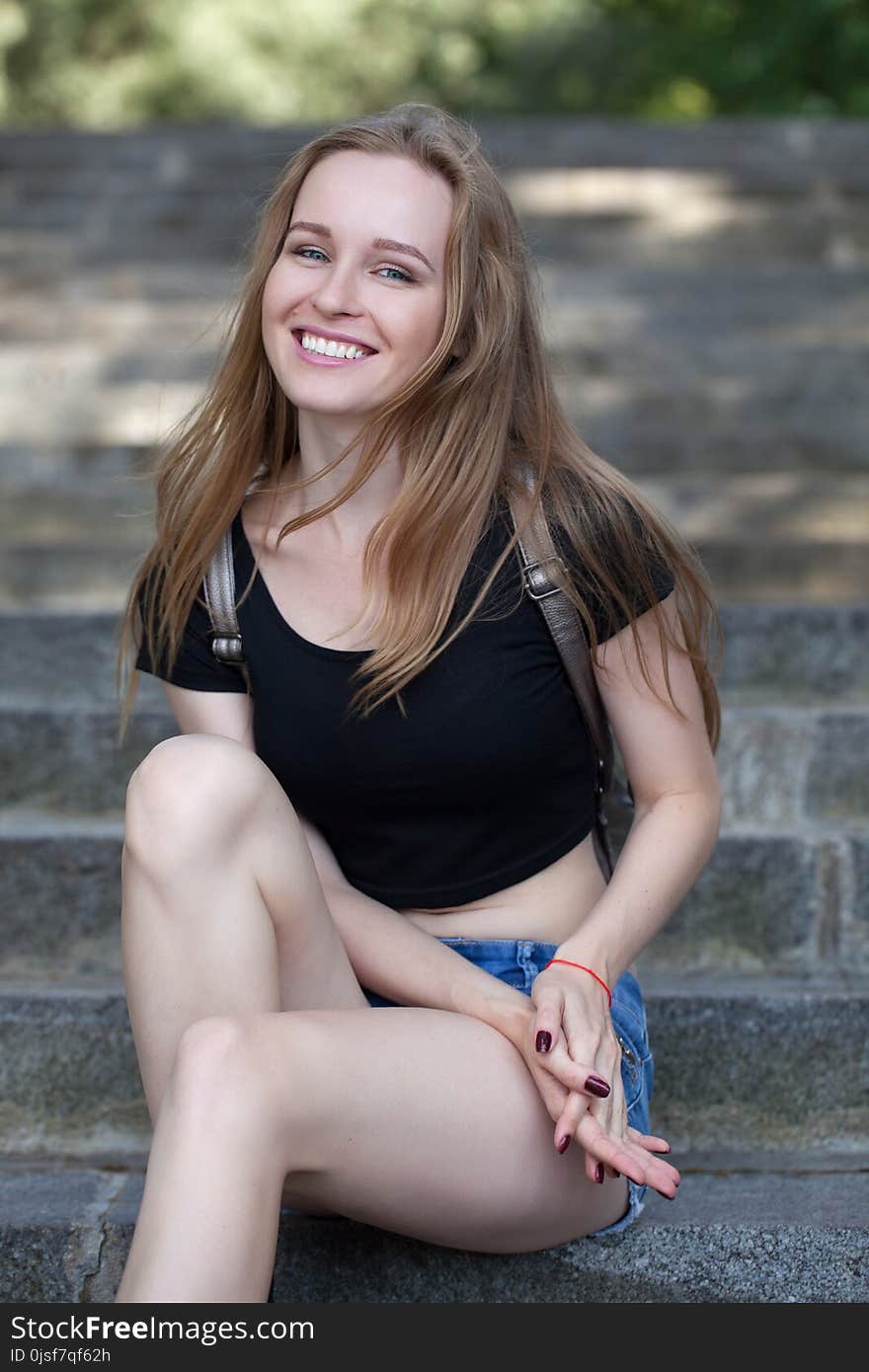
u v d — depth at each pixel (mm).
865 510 4367
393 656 1755
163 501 1969
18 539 4391
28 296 5988
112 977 2490
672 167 6660
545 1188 1658
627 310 5715
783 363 5418
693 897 2502
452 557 1780
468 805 1819
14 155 6875
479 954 1827
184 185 6680
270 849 1641
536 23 13711
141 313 5594
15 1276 1918
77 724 2844
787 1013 2221
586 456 1868
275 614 1854
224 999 1612
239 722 1921
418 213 1794
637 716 1852
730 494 4418
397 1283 1850
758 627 3156
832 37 11242
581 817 1894
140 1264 1398
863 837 2504
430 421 1822
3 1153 2230
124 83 12562
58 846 2502
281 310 1819
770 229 6426
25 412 4957
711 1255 1860
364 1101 1538
